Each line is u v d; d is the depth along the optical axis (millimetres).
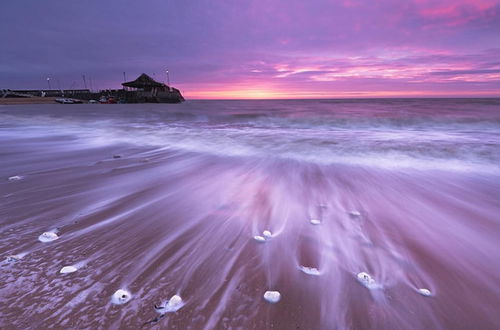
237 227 2617
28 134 9820
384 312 1531
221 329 1396
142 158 5914
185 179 4301
